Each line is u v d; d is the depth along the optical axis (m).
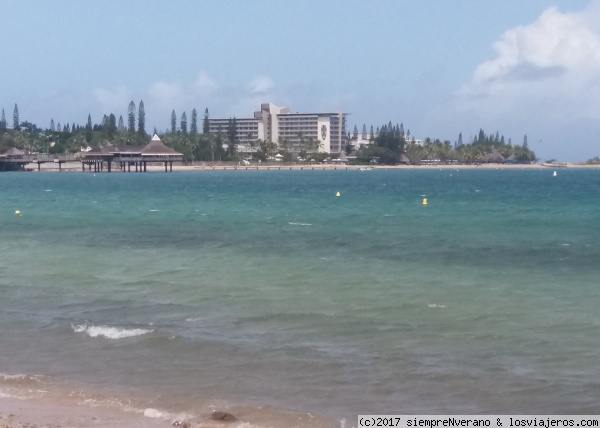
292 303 25.11
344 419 14.95
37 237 47.00
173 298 26.12
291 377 17.39
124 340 20.42
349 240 44.66
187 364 18.39
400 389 16.59
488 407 15.59
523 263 34.78
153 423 14.62
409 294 26.70
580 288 28.02
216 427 14.38
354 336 20.80
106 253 38.69
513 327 21.80
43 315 23.55
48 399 16.05
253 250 39.84
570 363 18.38
